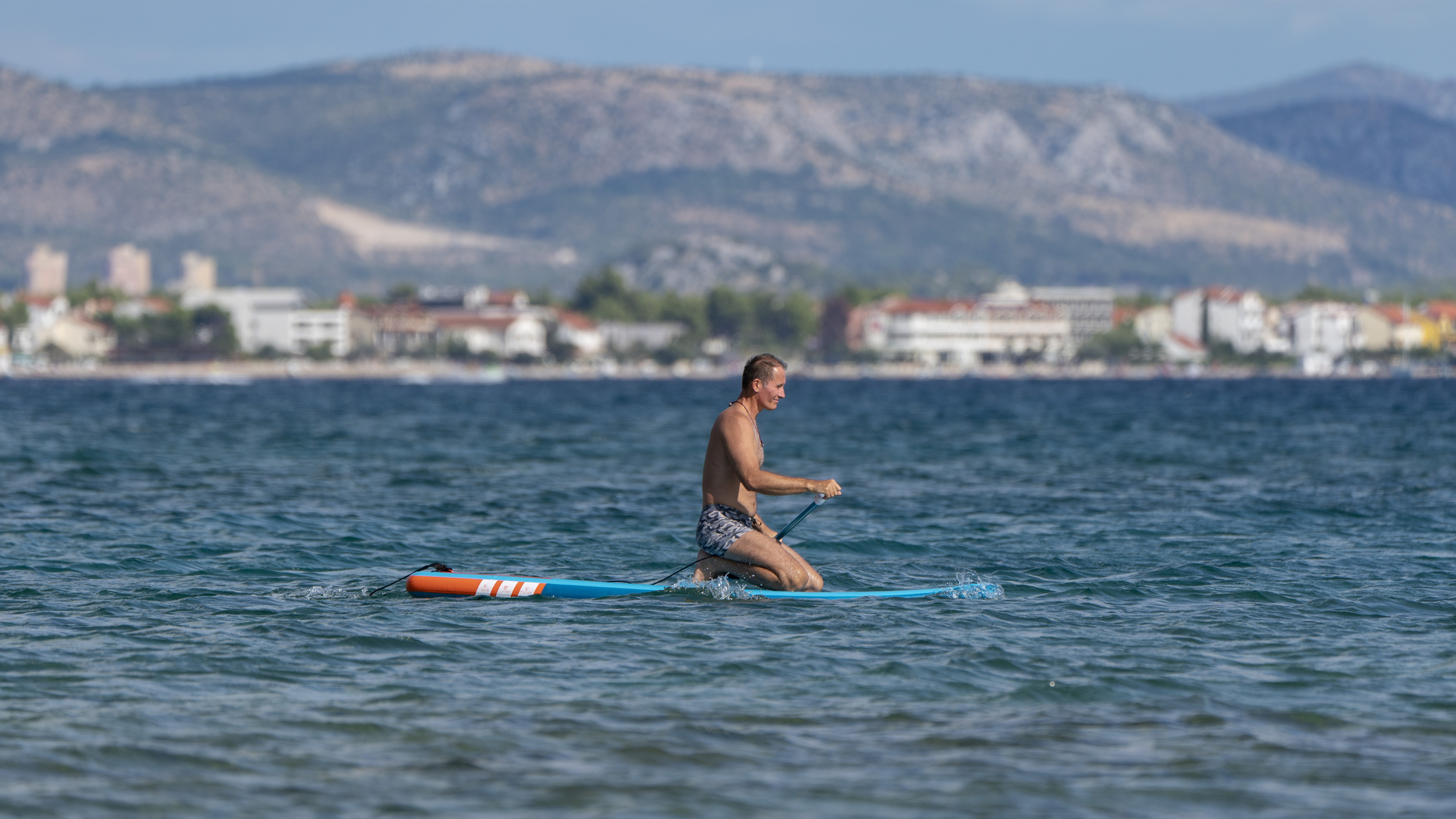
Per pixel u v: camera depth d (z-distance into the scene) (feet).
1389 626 181.68
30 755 120.88
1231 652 164.35
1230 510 335.67
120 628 176.76
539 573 234.58
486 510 338.95
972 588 205.46
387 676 150.92
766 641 169.48
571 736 128.98
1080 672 153.79
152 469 468.75
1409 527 298.76
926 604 196.85
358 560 248.32
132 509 336.29
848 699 142.41
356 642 168.45
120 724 131.13
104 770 117.70
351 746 125.39
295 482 422.00
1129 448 597.52
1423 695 144.87
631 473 464.65
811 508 206.90
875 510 341.00
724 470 207.82
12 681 147.43
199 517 318.04
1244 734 130.72
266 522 308.81
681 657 160.25
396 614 187.52
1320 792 114.32
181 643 167.12
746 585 205.46
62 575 226.79
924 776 117.91
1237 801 112.06
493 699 141.59
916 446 631.56
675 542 277.03
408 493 385.91
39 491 379.55
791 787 114.83
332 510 338.34
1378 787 115.44
